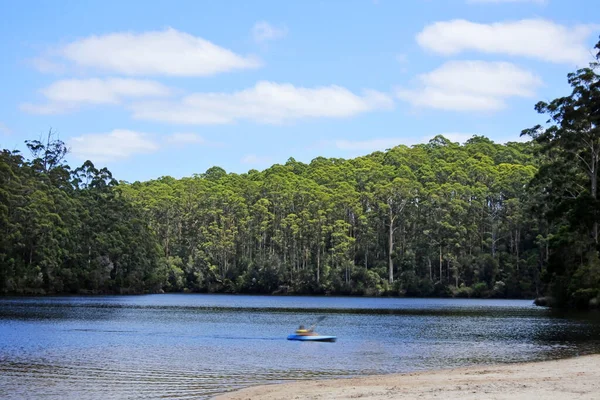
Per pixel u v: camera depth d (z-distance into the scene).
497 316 80.81
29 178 142.25
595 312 87.81
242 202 199.25
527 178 170.38
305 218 179.38
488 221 168.25
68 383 30.33
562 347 45.53
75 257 139.62
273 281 176.00
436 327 64.25
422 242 167.50
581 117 89.56
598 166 92.12
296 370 35.06
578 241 93.88
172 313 86.81
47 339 49.72
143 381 31.03
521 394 24.05
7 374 32.75
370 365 37.19
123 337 52.56
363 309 101.94
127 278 156.38
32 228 126.50
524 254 156.88
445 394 24.61
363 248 179.38
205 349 44.94
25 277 124.12
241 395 26.09
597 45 89.19
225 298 150.38
